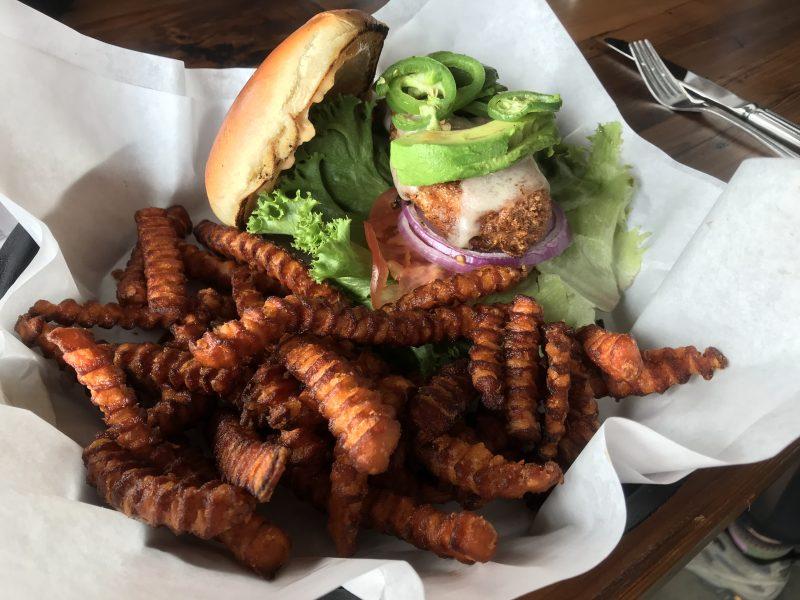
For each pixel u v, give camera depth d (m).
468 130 0.30
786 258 0.26
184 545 0.21
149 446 0.22
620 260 0.34
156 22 0.44
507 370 0.24
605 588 0.21
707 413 0.25
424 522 0.21
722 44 0.46
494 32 0.38
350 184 0.33
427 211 0.30
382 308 0.28
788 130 0.38
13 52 0.31
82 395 0.27
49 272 0.28
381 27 0.31
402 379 0.24
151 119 0.34
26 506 0.18
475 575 0.20
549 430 0.23
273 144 0.29
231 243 0.30
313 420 0.22
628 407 0.28
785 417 0.23
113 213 0.34
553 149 0.34
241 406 0.24
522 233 0.30
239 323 0.23
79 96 0.33
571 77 0.36
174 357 0.25
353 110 0.33
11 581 0.17
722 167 0.37
